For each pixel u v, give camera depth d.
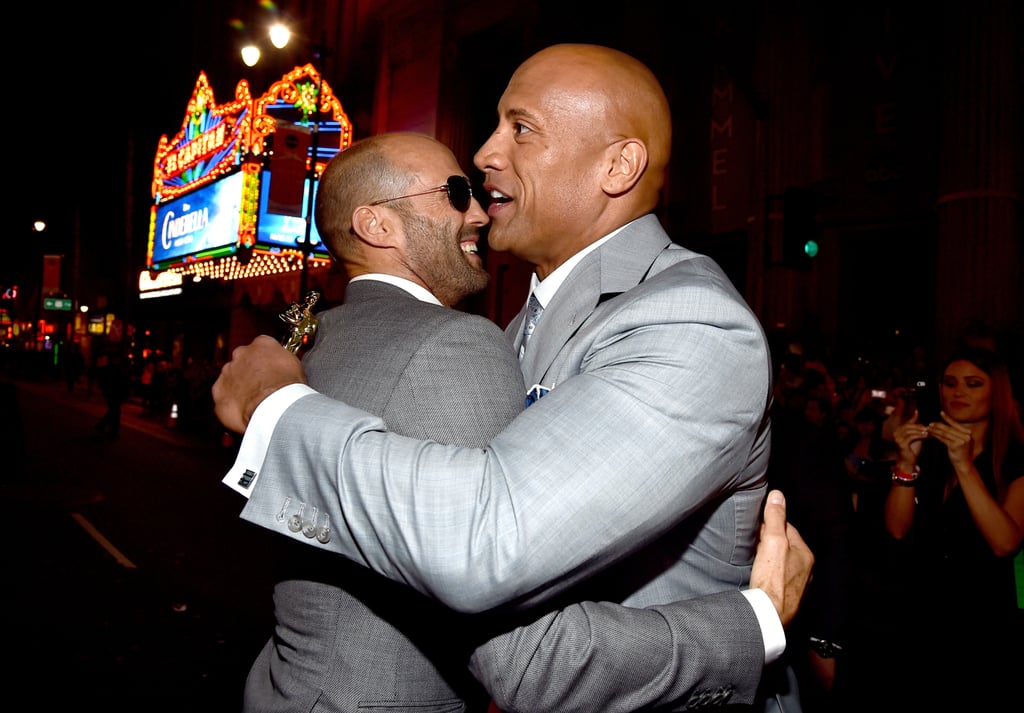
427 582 0.99
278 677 1.36
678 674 1.09
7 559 6.59
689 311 1.16
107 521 8.21
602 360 1.18
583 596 1.26
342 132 20.31
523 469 1.00
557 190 1.50
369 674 1.29
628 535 1.02
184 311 33.59
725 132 12.98
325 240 1.64
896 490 2.98
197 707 4.05
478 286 1.64
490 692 1.09
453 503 0.99
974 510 2.66
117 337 27.39
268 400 1.17
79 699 4.08
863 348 10.12
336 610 1.31
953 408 2.83
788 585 1.31
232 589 6.00
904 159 10.91
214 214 24.50
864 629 3.21
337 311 1.50
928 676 2.77
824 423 5.24
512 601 1.00
